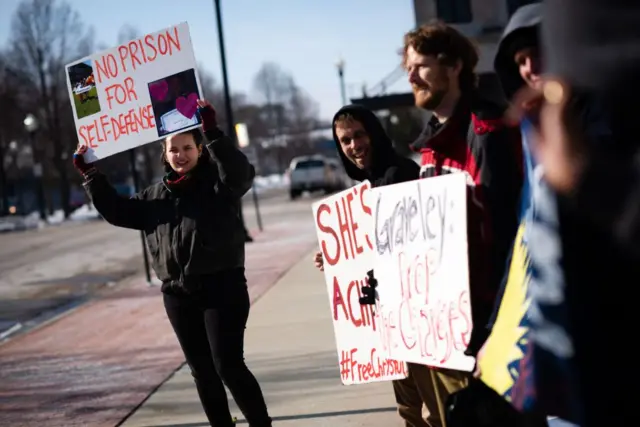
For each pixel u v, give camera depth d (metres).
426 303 3.27
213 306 4.63
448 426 2.71
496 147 3.06
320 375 6.98
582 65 1.74
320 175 44.66
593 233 1.92
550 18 1.78
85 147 5.00
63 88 50.72
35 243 27.67
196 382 4.87
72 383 7.66
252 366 7.56
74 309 12.70
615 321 1.95
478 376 2.46
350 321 4.18
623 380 1.97
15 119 49.91
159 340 9.39
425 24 3.36
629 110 1.74
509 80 2.73
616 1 1.69
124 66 4.93
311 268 14.30
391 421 5.54
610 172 1.83
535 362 2.10
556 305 2.01
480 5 18.59
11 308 13.81
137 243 24.67
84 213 55.22
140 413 6.42
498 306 2.71
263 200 47.69
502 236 3.07
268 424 4.69
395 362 3.95
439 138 3.28
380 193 3.53
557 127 1.87
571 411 2.05
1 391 7.57
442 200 3.16
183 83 4.79
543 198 2.05
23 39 48.94
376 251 3.58
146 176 61.56
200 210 4.63
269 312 10.27
